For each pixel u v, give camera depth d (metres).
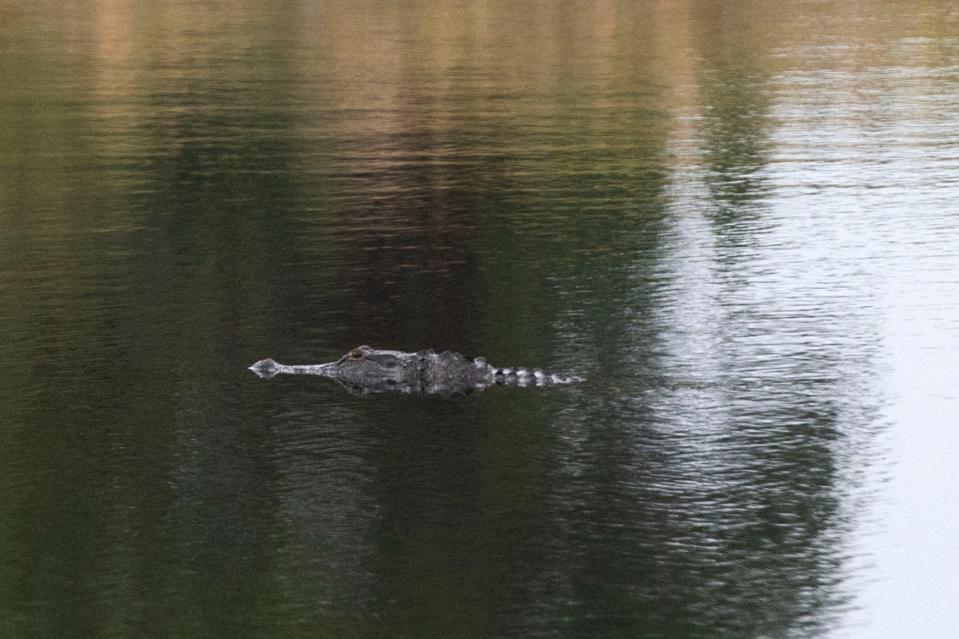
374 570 14.16
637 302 24.02
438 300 24.17
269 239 28.75
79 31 65.31
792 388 19.42
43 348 21.38
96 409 18.66
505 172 35.41
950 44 59.31
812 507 15.49
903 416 18.22
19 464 16.81
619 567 14.23
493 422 18.17
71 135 40.41
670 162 36.53
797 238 28.53
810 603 13.47
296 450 17.25
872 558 14.39
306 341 21.78
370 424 18.17
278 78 51.28
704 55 57.00
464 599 13.56
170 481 16.34
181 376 20.06
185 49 59.44
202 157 37.38
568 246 28.11
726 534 14.90
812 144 38.78
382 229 29.64
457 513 15.45
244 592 13.67
